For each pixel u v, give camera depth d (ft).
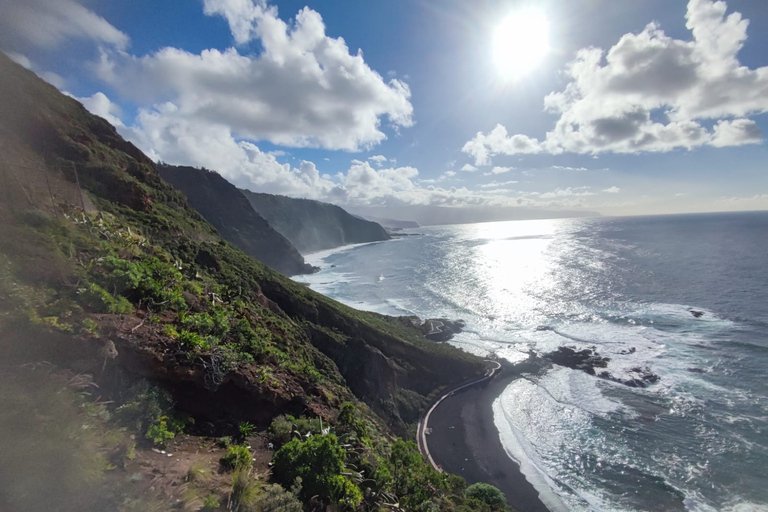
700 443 80.23
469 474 77.97
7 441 19.15
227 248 133.59
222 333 44.52
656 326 150.41
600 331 152.97
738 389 99.40
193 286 56.75
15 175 52.95
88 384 27.20
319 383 53.31
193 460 27.58
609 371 117.91
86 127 114.11
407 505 37.42
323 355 88.28
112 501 19.97
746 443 78.18
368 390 94.17
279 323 87.45
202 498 23.31
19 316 28.43
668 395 100.68
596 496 69.97
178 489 23.30
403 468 44.01
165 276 52.01
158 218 96.73
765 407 90.27
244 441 33.53
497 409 103.09
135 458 25.04
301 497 27.58
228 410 36.24
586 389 109.81
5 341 26.27
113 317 34.91
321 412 44.80
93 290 35.96
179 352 34.73
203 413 34.32
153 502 21.09
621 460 78.23
